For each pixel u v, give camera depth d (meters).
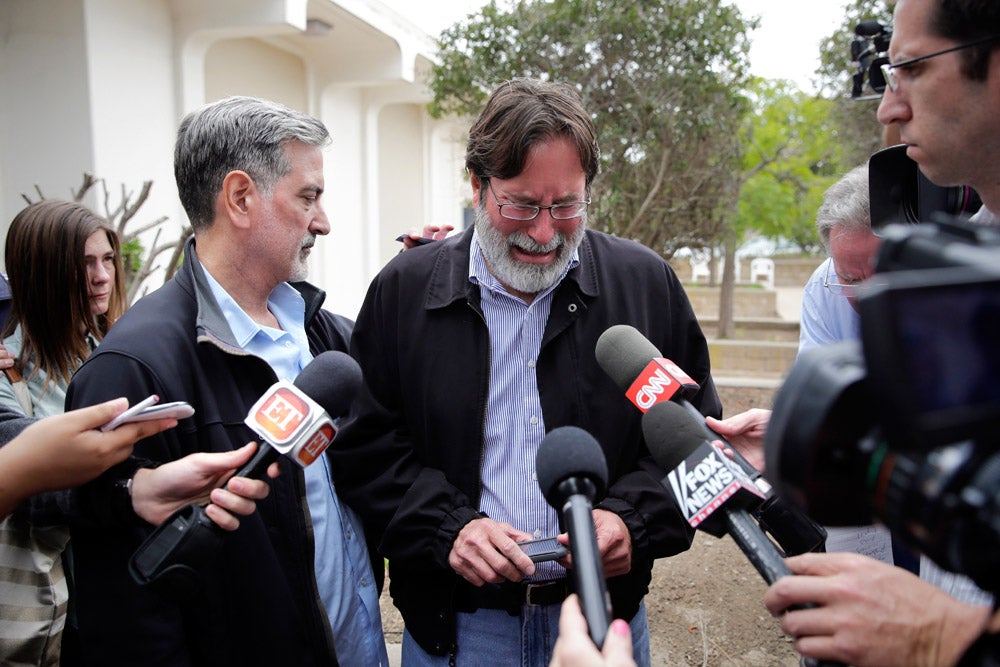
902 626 0.85
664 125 6.69
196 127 1.57
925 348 0.56
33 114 5.06
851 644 0.87
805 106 14.38
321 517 1.72
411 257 1.92
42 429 1.20
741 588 3.79
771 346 10.27
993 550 0.65
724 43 6.51
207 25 5.65
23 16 5.00
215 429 1.49
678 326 1.93
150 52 5.50
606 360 1.54
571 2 6.29
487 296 1.81
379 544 1.75
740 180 8.14
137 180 5.38
